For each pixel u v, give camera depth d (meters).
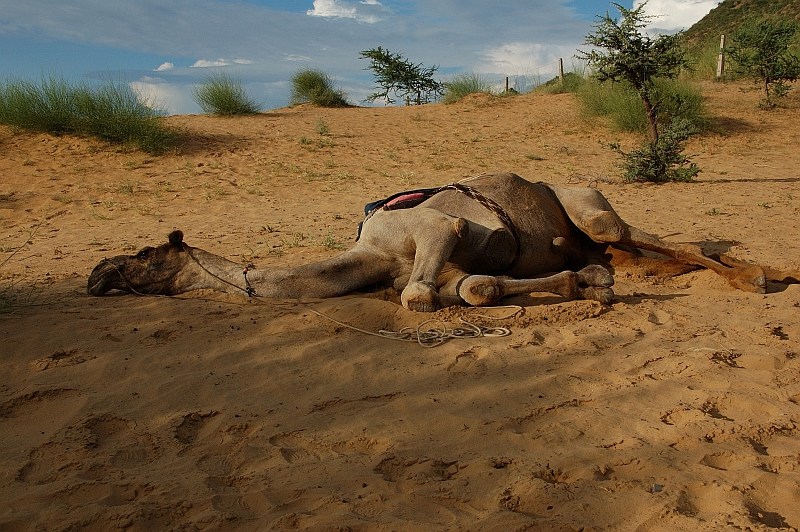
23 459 3.82
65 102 18.78
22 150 17.62
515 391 4.56
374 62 35.56
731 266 6.84
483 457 3.79
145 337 5.47
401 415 4.29
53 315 5.96
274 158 18.20
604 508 3.31
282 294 6.14
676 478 3.53
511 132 22.03
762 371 4.78
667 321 5.89
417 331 5.51
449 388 4.64
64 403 4.46
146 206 13.62
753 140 20.05
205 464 3.80
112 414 4.30
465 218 6.40
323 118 24.92
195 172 16.48
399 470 3.72
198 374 4.84
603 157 18.64
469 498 3.42
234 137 20.38
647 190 14.28
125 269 6.48
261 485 3.55
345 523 3.17
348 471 3.67
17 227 12.11
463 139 21.02
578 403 4.43
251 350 5.23
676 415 4.24
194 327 5.63
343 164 17.80
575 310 5.96
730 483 3.46
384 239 6.22
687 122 15.16
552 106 25.25
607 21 15.77
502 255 6.43
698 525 3.15
